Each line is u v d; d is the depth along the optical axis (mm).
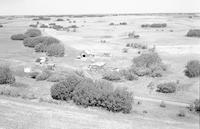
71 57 50562
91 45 62594
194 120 23453
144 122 21219
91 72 40844
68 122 19016
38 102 24156
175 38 72000
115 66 44312
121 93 24922
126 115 23234
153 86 34469
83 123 19156
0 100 23125
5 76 31172
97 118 20828
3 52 53562
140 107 26250
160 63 42781
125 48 57469
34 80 34750
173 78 38062
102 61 47531
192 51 54562
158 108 26312
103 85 27031
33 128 17266
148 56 43000
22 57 49594
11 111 20172
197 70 38188
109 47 60250
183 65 44031
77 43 64812
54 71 39625
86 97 24969
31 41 60719
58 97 26375
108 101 24406
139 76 39125
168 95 31375
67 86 26594
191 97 30625
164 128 20203
